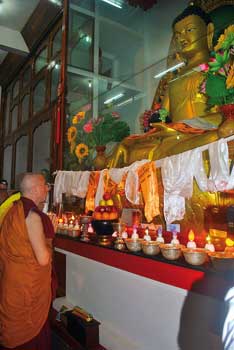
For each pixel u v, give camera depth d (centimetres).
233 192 223
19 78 739
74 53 505
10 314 208
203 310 191
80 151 422
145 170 245
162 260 207
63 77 488
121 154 354
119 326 260
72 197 382
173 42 415
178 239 249
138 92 447
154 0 468
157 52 447
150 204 240
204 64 359
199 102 355
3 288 211
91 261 281
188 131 294
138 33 488
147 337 233
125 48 505
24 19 614
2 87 823
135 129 433
